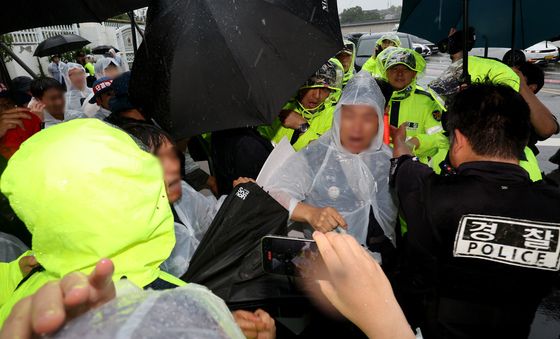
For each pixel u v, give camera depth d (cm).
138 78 175
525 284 110
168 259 141
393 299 63
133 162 75
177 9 167
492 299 112
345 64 387
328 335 148
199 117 167
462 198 110
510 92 119
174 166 135
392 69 279
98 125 81
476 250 109
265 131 259
